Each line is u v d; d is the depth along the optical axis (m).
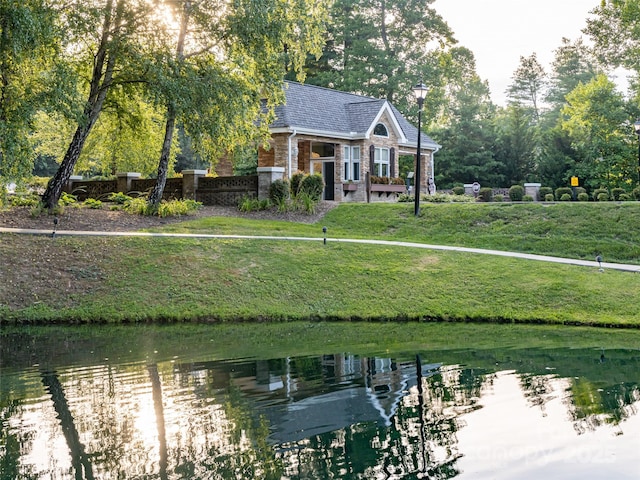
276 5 21.78
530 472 5.65
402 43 51.62
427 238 22.98
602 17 40.38
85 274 16.66
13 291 15.59
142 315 15.02
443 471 5.69
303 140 32.06
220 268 17.42
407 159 51.28
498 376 9.05
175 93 20.94
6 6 15.41
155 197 23.78
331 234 22.28
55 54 18.72
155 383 8.95
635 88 44.72
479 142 48.66
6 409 7.80
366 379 9.01
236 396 8.22
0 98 16.91
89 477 5.70
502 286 16.05
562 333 12.88
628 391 8.09
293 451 6.22
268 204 25.86
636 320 13.68
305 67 50.66
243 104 22.19
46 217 21.30
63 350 11.57
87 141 33.25
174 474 5.73
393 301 15.71
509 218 23.41
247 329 13.89
